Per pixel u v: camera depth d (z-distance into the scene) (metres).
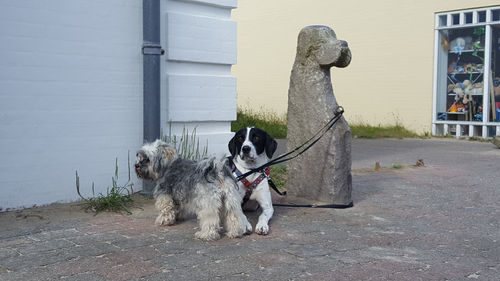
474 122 16.27
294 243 4.74
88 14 6.29
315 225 5.46
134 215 5.78
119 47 6.62
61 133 6.14
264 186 5.45
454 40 16.64
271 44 21.66
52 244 4.58
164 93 7.01
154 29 6.56
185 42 7.14
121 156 6.74
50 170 6.07
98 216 5.69
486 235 5.16
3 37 5.62
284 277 3.81
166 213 5.24
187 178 4.95
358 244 4.75
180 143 7.16
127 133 6.78
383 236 5.05
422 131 17.34
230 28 7.64
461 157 11.77
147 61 6.58
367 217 5.89
